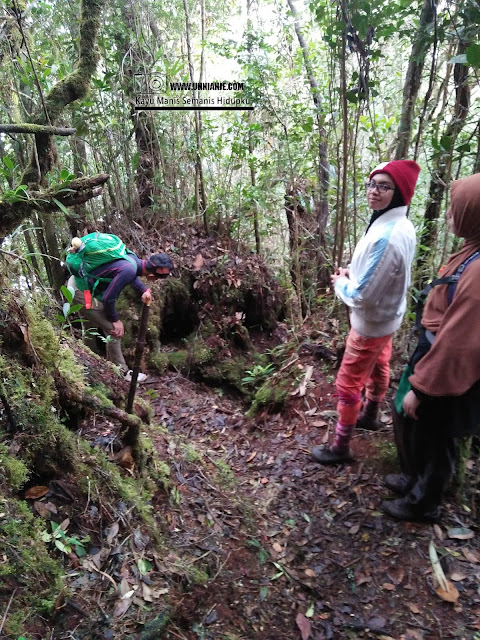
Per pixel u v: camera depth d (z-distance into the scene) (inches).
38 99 119.6
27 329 67.3
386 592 73.7
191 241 198.8
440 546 79.7
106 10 168.4
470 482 91.0
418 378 66.0
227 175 216.1
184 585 66.7
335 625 68.7
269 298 195.3
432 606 70.6
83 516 66.1
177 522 79.9
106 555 63.5
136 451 81.4
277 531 87.3
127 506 71.3
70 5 157.3
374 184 79.3
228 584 71.3
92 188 61.5
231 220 210.7
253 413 132.6
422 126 108.2
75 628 53.2
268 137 195.9
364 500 92.1
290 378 134.5
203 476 96.1
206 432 127.5
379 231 78.7
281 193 183.6
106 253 121.3
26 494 64.0
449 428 69.7
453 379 62.7
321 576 77.4
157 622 57.8
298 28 157.9
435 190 116.6
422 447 76.4
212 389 162.7
